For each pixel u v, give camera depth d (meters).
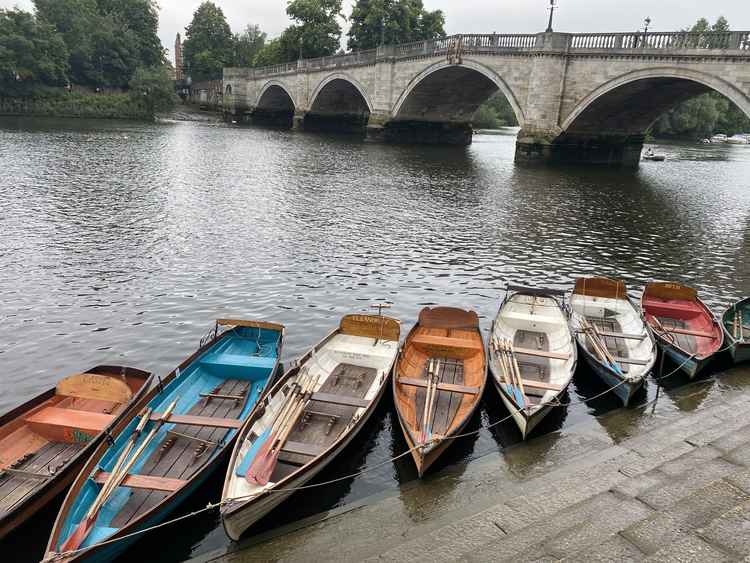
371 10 91.94
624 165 60.38
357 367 13.74
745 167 66.00
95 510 8.50
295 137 84.00
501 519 8.48
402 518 9.27
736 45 38.59
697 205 38.81
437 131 81.50
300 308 18.77
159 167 45.84
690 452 10.24
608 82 48.25
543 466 10.80
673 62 42.44
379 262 23.80
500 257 25.22
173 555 8.80
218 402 12.15
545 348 15.11
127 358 15.15
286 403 11.45
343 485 10.38
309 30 105.75
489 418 12.56
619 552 6.96
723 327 16.09
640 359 14.55
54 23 111.62
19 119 89.88
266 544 8.75
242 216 30.55
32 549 8.76
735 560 6.66
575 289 18.44
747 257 26.45
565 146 56.25
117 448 10.01
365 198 37.03
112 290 19.56
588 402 13.57
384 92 76.12
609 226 31.77
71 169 42.41
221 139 74.38
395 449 11.51
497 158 64.06
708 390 14.14
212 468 9.98
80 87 113.44
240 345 14.45
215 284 20.52
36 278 20.25
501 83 57.06
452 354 14.41
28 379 13.98
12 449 10.09
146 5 129.50
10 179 37.06
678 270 24.28
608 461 10.59
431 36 98.81
